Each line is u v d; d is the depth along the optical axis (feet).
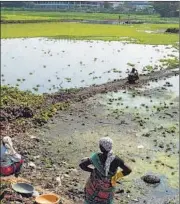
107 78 114.32
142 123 72.95
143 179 50.11
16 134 63.05
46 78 112.27
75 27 301.02
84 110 79.36
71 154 57.62
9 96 82.58
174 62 143.02
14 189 38.01
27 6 654.94
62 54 162.71
